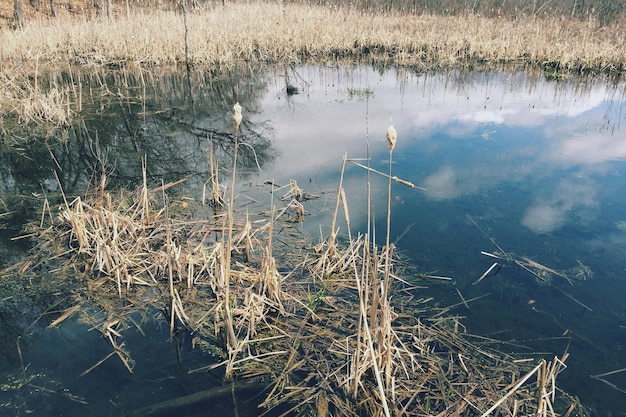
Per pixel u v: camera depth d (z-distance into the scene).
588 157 7.89
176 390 3.51
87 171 7.73
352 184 7.10
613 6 18.75
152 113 10.83
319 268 4.84
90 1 24.16
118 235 5.12
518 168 7.48
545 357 3.76
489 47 15.55
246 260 5.05
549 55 14.95
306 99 11.86
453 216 6.06
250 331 3.96
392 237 5.59
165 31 16.09
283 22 17.86
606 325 4.15
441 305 4.40
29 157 8.16
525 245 5.38
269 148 8.77
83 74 13.86
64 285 4.67
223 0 21.84
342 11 20.36
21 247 5.34
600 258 5.11
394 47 16.86
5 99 10.23
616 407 3.34
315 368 3.62
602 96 11.71
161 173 7.79
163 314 4.31
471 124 9.63
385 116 10.25
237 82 13.54
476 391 3.39
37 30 16.14
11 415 3.26
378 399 3.31
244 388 3.50
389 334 3.30
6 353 3.84
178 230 5.52
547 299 4.49
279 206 6.38
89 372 3.67
